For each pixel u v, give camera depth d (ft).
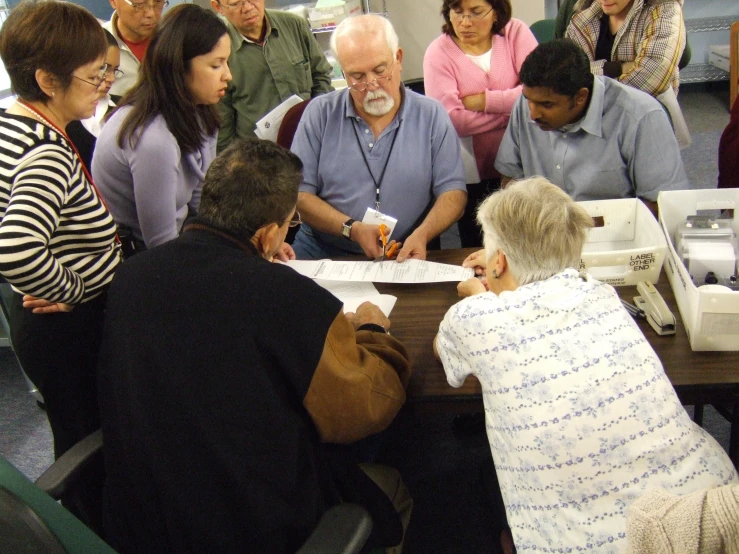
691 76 15.65
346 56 5.74
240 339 3.34
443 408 4.23
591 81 5.70
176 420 3.34
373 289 5.46
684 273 4.38
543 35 10.75
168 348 3.37
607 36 7.89
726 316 4.11
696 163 12.40
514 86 7.72
